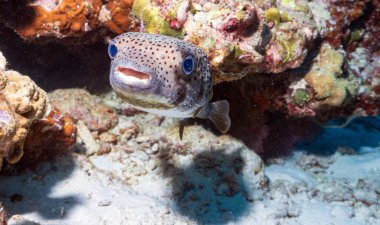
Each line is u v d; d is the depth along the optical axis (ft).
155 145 2.68
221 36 2.14
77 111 2.62
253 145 3.00
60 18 2.30
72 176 2.25
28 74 2.97
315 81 2.69
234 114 2.91
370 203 2.91
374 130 4.35
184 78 1.64
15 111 1.56
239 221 2.42
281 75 2.72
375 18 3.10
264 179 2.77
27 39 2.43
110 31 2.50
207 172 2.64
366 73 3.17
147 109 1.67
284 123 3.47
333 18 2.87
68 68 2.98
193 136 2.72
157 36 1.68
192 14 2.18
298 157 3.54
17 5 2.31
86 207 2.07
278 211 2.56
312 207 2.80
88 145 2.52
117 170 2.51
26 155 2.13
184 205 2.42
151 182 2.52
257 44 2.26
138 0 2.26
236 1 2.18
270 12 2.40
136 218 2.08
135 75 1.52
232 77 2.31
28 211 1.94
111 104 2.89
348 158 3.63
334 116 3.28
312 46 2.70
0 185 2.06
